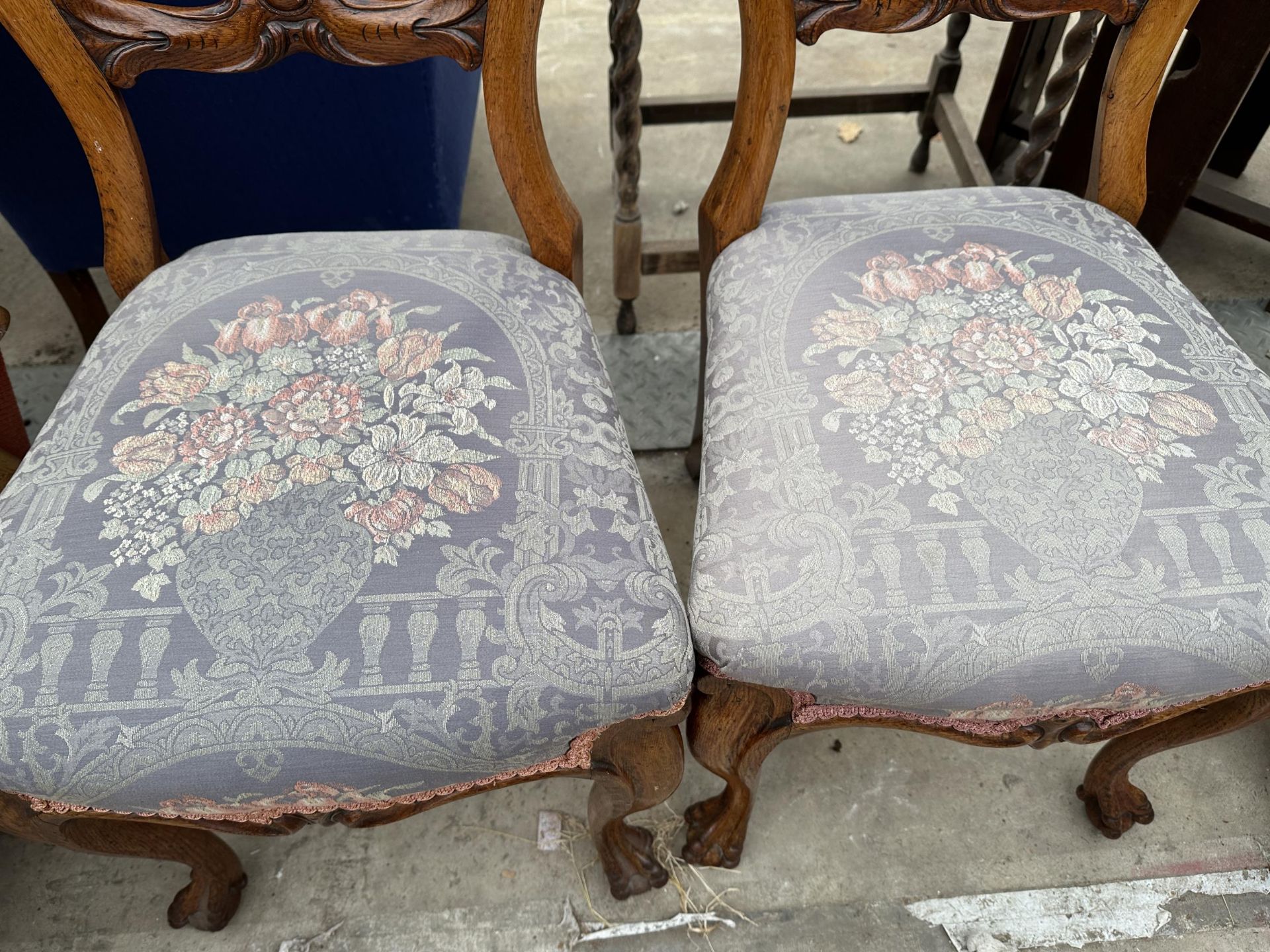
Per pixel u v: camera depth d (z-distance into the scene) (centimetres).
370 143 106
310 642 47
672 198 161
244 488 53
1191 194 128
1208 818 85
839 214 72
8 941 78
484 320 63
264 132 102
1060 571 50
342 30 60
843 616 50
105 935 79
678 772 60
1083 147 124
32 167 95
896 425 56
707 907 80
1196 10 101
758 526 53
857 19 64
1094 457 54
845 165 167
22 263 145
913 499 53
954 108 139
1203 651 50
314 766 47
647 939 79
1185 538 51
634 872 78
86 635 47
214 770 47
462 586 49
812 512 53
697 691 58
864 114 153
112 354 61
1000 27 204
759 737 61
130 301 66
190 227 112
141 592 49
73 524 51
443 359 60
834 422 57
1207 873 82
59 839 58
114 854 64
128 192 65
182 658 47
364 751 47
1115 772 76
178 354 61
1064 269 65
